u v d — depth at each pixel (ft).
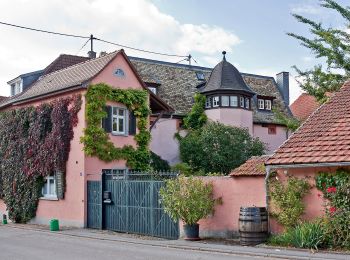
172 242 56.80
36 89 94.99
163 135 119.44
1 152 99.40
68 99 82.12
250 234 51.80
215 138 108.37
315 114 59.21
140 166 84.74
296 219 51.52
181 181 58.80
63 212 82.33
